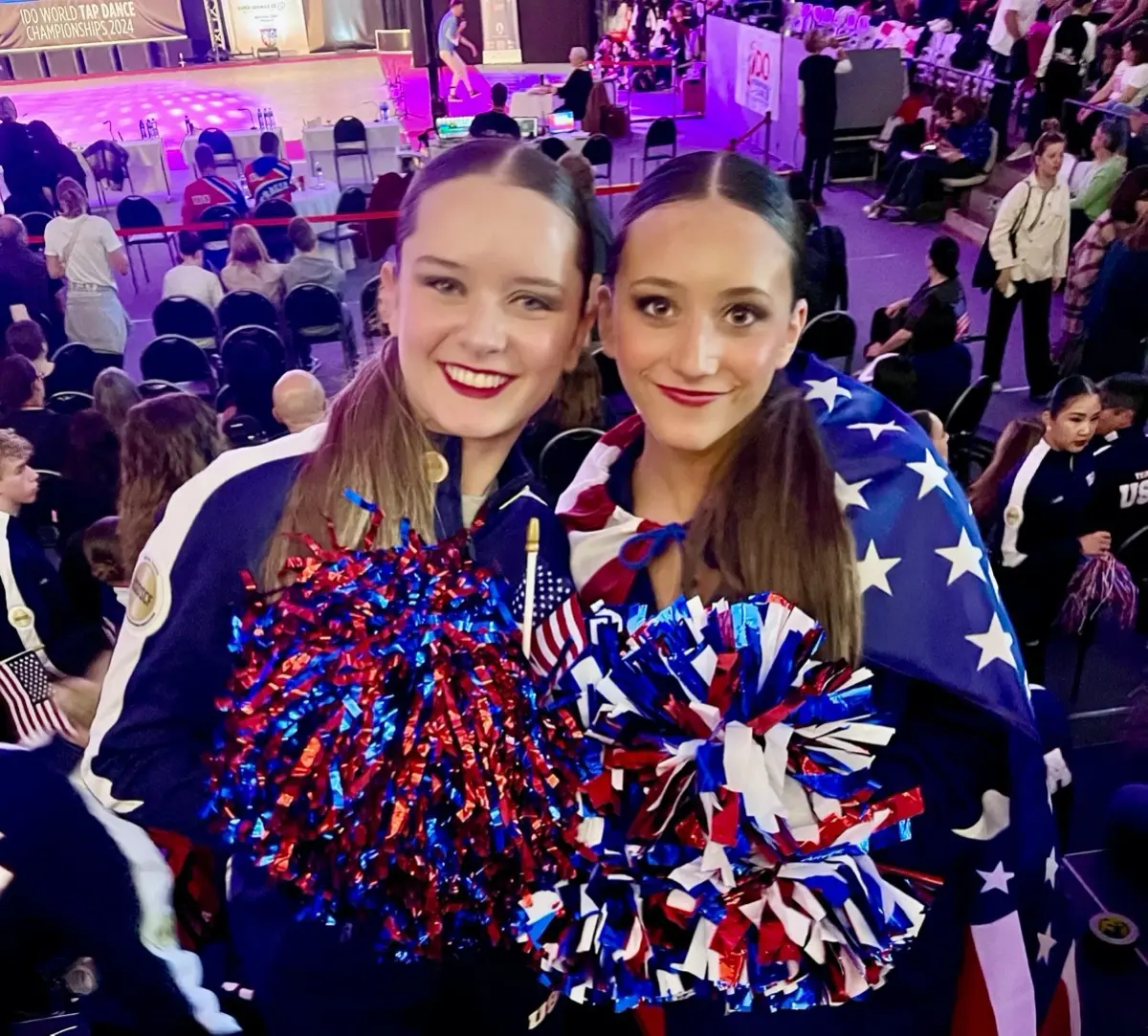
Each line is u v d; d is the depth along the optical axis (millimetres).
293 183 6164
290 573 883
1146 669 2863
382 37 12477
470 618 827
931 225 5480
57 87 12352
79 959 1235
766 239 849
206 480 951
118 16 13008
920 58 7148
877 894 884
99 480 3033
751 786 829
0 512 2283
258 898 995
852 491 929
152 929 1180
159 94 11672
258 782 807
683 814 874
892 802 892
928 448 973
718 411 890
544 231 854
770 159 6969
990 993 1013
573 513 1005
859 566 911
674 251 843
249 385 3547
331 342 4504
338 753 781
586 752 874
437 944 867
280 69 12844
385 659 798
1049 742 1324
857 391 1001
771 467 910
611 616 904
